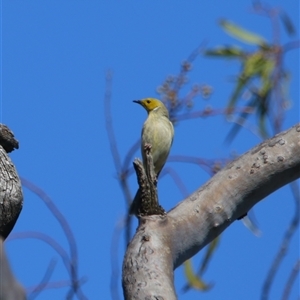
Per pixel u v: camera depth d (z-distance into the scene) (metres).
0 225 9.61
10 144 10.74
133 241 6.88
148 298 6.32
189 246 7.14
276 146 7.61
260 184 7.51
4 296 4.15
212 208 7.30
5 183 9.60
